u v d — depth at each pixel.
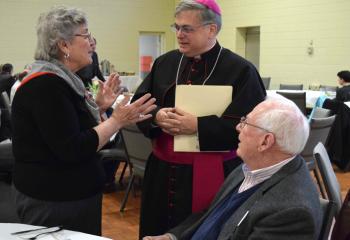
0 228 1.59
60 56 1.72
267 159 1.50
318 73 8.94
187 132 1.85
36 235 1.52
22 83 1.68
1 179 3.26
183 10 1.85
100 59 11.79
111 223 3.63
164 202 2.01
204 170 1.92
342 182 4.87
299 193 1.39
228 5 11.16
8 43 10.70
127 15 11.98
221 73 1.93
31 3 10.80
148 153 3.45
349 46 8.29
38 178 1.70
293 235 1.34
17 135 1.70
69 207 1.74
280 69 9.80
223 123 1.82
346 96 6.17
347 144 5.26
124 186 4.61
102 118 2.01
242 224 1.44
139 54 12.42
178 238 1.76
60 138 1.63
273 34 9.91
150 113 1.94
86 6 11.45
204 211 1.85
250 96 1.87
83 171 1.76
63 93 1.65
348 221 1.64
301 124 1.47
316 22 8.90
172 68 2.04
